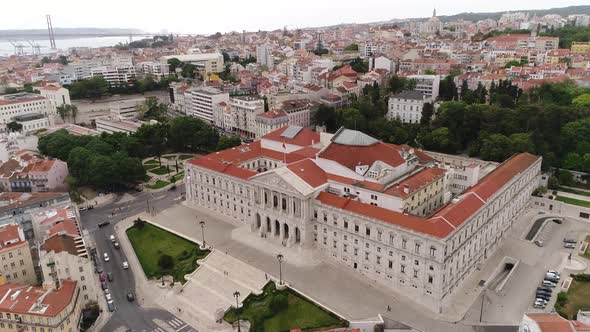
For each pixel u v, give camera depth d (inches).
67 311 4891.7
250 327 5152.6
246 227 7480.3
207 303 5713.6
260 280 6048.2
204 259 6624.0
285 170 6766.7
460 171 7834.6
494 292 5733.3
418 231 5334.6
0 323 4891.7
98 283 6186.0
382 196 6294.3
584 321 4616.1
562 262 6437.0
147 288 6072.8
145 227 7721.5
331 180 6914.4
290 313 5339.6
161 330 5246.1
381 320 5108.3
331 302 5531.5
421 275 5423.2
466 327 5078.7
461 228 5536.4
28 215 7160.4
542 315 4429.1
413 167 7495.1
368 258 5989.2
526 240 7086.6
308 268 6279.5
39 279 6097.4
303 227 6505.9
